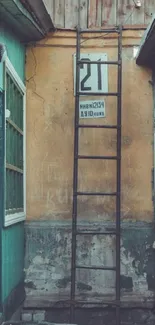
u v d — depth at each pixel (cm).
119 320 603
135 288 629
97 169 641
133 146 644
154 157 638
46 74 646
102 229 633
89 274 630
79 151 643
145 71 648
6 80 500
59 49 646
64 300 622
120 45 631
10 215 525
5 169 488
